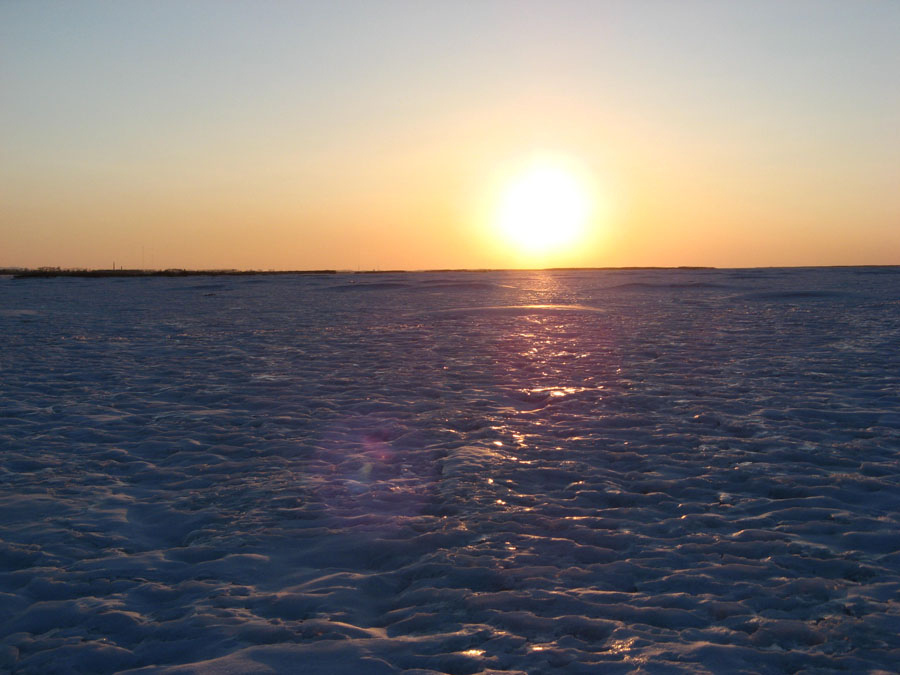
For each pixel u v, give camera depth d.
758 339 18.38
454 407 10.48
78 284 65.56
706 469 7.33
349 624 4.28
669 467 7.41
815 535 5.54
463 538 5.59
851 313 25.95
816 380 12.16
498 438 8.68
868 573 4.84
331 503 6.51
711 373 13.14
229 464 7.81
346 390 11.95
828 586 4.64
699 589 4.65
